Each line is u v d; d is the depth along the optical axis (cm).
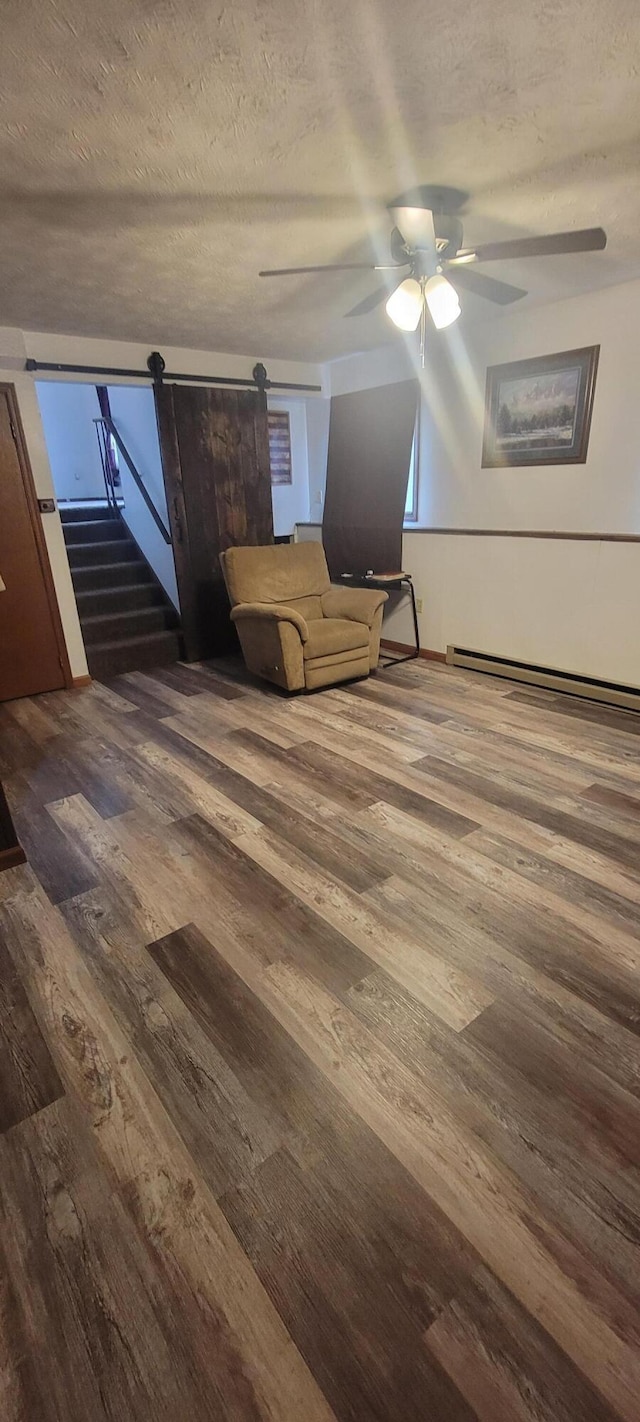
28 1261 115
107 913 206
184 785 291
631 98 166
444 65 151
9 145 178
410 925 195
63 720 383
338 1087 145
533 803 263
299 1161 129
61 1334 105
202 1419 95
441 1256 113
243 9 130
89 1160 131
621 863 221
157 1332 104
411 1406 95
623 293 345
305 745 330
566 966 176
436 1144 131
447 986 171
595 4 132
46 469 414
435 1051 152
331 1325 104
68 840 249
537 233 263
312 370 540
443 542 448
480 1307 105
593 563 363
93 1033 161
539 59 149
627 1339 101
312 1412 94
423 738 333
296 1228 118
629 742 322
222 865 229
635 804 261
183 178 202
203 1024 162
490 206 235
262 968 180
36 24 131
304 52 144
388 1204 121
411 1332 103
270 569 451
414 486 499
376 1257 113
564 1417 93
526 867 221
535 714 363
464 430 449
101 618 498
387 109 169
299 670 402
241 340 437
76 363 416
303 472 642
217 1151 132
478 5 132
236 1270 112
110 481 646
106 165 192
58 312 351
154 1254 115
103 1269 113
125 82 152
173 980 177
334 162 196
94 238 249
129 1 125
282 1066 150
